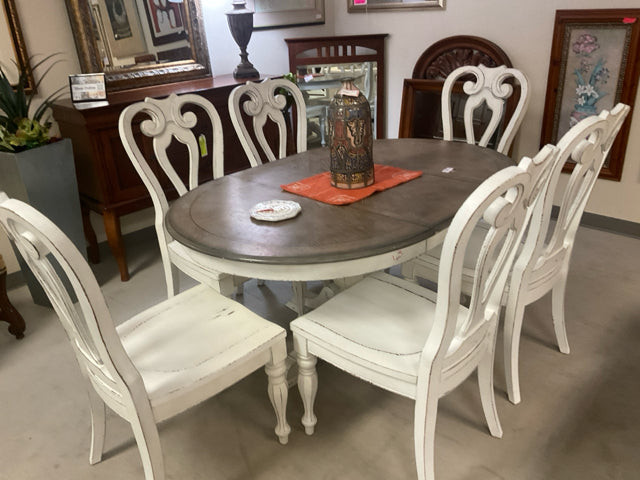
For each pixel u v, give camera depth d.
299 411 1.84
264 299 2.49
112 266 2.95
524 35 2.96
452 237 1.05
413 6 3.36
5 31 2.49
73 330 1.32
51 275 1.16
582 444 1.62
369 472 1.58
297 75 3.55
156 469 1.37
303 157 2.20
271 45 3.61
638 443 1.61
